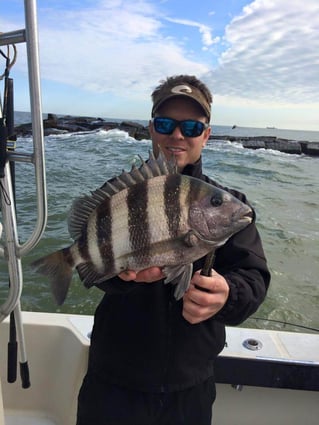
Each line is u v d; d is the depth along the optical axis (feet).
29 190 31.83
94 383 5.60
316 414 7.14
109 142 90.68
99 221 4.36
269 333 7.63
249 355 6.81
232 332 7.59
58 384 7.38
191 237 4.18
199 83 6.03
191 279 4.33
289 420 7.14
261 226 27.99
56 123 117.19
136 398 5.38
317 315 16.02
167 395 5.37
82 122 123.85
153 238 4.18
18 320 5.85
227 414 7.10
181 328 5.32
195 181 4.28
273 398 7.09
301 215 32.32
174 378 5.32
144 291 5.37
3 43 4.35
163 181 4.23
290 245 24.27
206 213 4.21
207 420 5.65
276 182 50.70
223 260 5.40
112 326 5.55
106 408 5.41
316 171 67.31
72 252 4.52
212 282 4.20
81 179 41.88
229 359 6.72
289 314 15.92
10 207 4.91
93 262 4.42
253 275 5.10
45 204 4.77
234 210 4.26
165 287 5.34
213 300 4.21
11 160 4.67
